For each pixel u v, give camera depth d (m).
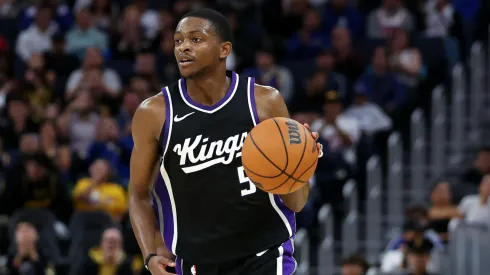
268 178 8.89
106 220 22.55
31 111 26.69
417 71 28.98
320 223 23.84
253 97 9.58
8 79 29.50
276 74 28.72
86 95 27.08
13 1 35.22
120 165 25.98
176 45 9.53
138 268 21.23
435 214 22.86
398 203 25.22
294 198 9.62
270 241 9.62
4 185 23.55
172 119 9.53
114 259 20.77
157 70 29.39
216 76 9.52
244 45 30.56
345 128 26.39
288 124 9.01
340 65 29.78
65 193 23.94
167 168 9.58
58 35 30.11
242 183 9.45
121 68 30.59
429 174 26.52
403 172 26.55
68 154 25.36
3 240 23.22
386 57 29.06
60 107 28.48
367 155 25.86
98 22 32.81
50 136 25.61
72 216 23.69
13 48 32.88
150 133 9.62
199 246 9.57
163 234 9.79
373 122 27.09
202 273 9.68
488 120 27.83
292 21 32.91
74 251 21.84
